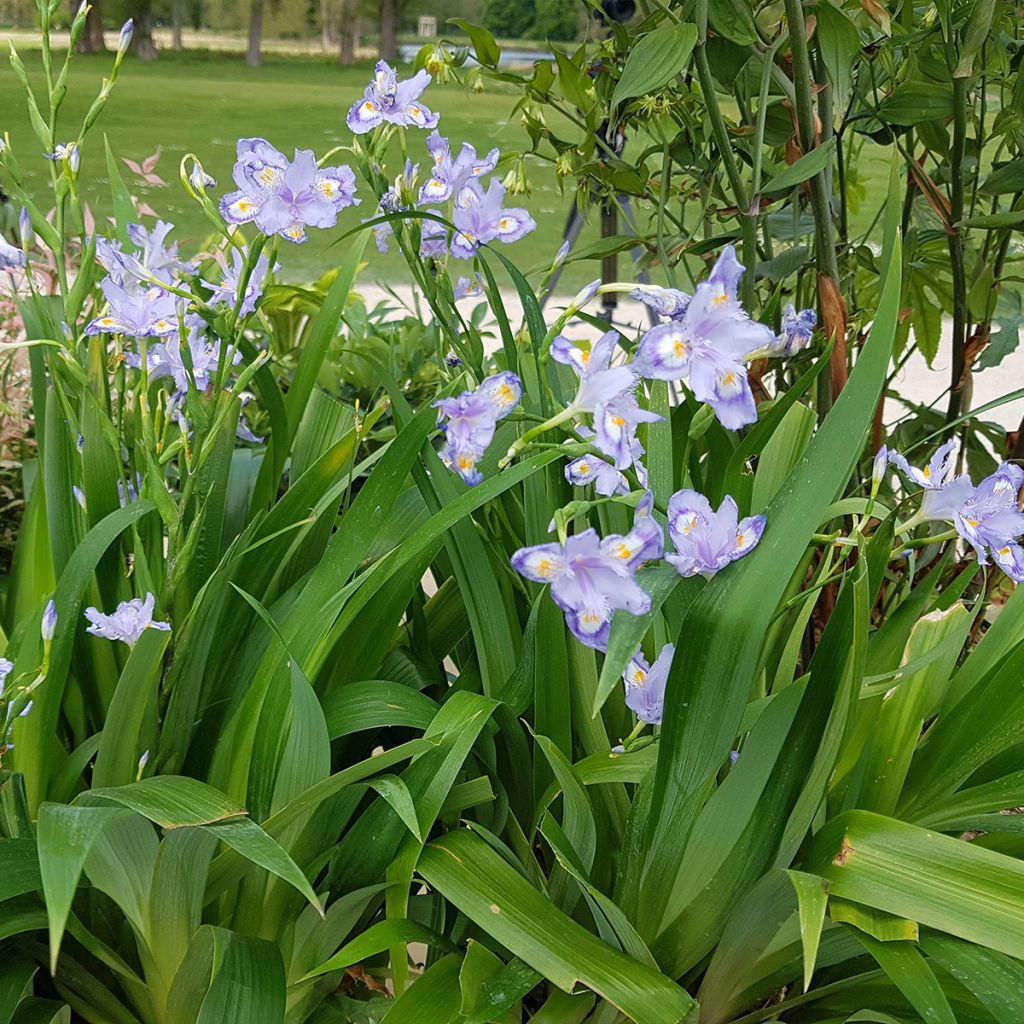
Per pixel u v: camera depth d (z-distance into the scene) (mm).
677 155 888
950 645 601
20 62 585
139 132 5207
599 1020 602
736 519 499
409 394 1242
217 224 558
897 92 792
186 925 597
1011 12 867
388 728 720
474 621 654
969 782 627
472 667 723
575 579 461
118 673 690
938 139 880
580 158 883
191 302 574
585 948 540
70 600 601
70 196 603
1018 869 505
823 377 759
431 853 581
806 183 832
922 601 667
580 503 480
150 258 624
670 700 534
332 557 631
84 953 646
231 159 4559
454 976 572
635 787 676
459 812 647
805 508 517
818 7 707
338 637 610
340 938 632
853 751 616
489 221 643
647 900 586
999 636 646
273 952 577
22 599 728
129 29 583
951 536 550
